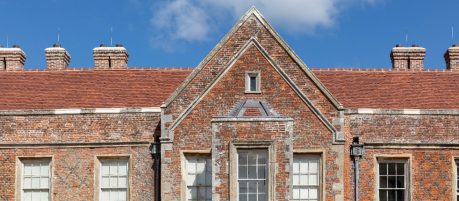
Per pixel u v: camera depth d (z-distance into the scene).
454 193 32.97
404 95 35.78
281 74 31.91
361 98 35.62
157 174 32.59
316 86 31.88
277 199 29.84
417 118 33.25
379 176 32.94
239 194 30.14
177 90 32.03
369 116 33.22
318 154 31.69
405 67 39.81
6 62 40.81
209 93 31.84
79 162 33.38
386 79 37.03
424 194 32.91
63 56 40.69
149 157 33.03
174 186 31.53
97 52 39.94
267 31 32.44
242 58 32.06
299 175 31.78
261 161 30.23
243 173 30.22
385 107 34.97
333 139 31.53
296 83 31.94
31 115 33.75
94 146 33.38
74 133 33.50
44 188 33.53
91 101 35.41
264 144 30.11
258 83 31.89
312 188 31.69
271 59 31.97
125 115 33.41
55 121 33.62
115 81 36.84
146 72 37.53
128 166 33.19
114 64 39.88
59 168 33.44
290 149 30.05
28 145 33.53
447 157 33.09
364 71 37.72
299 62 32.03
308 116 31.69
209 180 31.59
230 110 31.69
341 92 36.09
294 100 31.78
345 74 37.47
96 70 37.84
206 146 31.58
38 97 35.84
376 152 32.94
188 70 37.62
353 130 33.09
